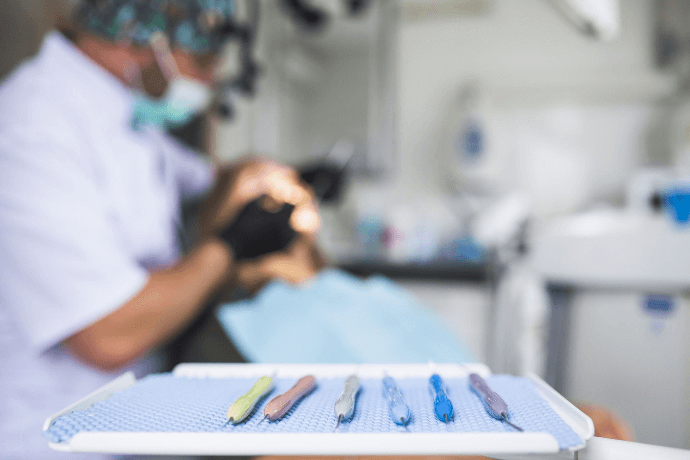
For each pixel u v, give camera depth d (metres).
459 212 1.75
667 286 0.96
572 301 1.09
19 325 0.69
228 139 1.59
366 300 0.82
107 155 0.83
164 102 0.87
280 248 0.84
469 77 1.85
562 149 1.77
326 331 0.70
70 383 0.77
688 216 0.94
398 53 1.91
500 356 1.20
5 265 0.68
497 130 1.79
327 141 1.96
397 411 0.27
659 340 0.99
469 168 1.72
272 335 0.73
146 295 0.72
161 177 1.03
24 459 0.74
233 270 0.97
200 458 0.33
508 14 1.80
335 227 1.82
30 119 0.72
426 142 1.90
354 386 0.33
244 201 1.11
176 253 1.05
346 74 1.93
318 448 0.23
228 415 0.27
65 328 0.67
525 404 0.30
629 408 1.02
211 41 0.84
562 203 1.78
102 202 0.80
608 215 1.44
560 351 1.10
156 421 0.27
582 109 1.75
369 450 0.23
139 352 0.72
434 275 1.37
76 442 0.24
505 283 1.21
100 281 0.70
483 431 0.25
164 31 0.78
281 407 0.28
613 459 0.26
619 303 1.03
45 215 0.68
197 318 0.89
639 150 1.70
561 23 1.75
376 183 1.94
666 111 1.67
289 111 1.96
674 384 0.97
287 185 1.08
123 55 0.82
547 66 1.78
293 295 0.85
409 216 1.73
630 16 1.69
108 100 0.84
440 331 0.74
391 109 1.92
